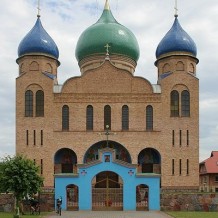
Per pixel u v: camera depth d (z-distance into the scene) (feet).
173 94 197.36
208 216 123.54
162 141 192.85
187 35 205.67
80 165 147.23
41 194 144.66
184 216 123.24
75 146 192.34
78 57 229.45
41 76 197.26
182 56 200.44
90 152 195.00
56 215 127.03
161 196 146.41
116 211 140.36
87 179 146.82
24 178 122.83
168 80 197.67
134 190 145.79
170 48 202.80
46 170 189.88
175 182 189.16
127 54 222.69
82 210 143.23
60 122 193.88
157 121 194.29
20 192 124.06
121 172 147.13
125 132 193.36
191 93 196.95
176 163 190.80
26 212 137.28
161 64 206.90
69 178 146.41
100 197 149.79
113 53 220.02
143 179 146.41
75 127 193.67
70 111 194.80
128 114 195.42
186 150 191.93
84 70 226.38
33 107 194.80
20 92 196.03
